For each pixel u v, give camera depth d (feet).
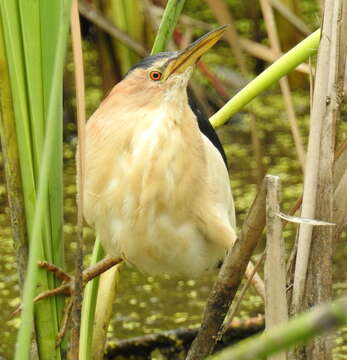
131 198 15.94
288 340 11.03
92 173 15.97
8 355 16.81
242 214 17.62
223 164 16.10
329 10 15.67
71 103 20.03
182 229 15.98
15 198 15.74
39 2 15.66
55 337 15.85
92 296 15.98
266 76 15.89
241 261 15.67
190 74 15.98
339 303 10.97
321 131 15.67
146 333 16.96
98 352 16.20
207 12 23.41
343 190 15.72
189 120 15.98
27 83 15.69
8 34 15.66
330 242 15.71
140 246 15.98
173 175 15.94
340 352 16.75
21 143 15.71
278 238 15.60
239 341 16.81
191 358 15.83
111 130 15.97
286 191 17.92
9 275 17.31
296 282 15.70
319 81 15.67
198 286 17.28
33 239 15.30
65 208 17.74
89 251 17.43
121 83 16.02
